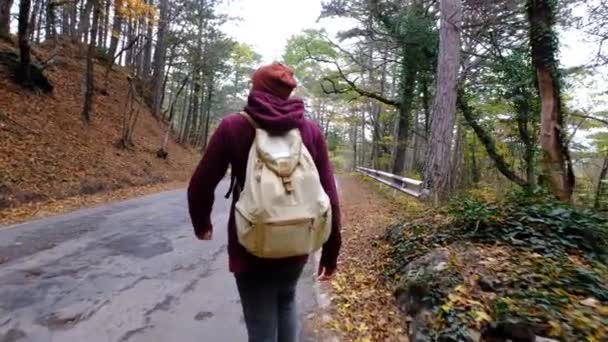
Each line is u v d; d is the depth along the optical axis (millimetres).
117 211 8195
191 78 26453
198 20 21422
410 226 5215
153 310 3441
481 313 2711
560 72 7758
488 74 12742
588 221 3854
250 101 1635
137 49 26828
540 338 2410
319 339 3096
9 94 12617
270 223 1444
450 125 8047
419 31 13000
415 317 3166
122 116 18891
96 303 3529
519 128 11906
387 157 25953
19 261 4609
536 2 7785
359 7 14797
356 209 9188
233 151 1611
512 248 3781
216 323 3240
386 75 24656
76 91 17031
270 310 1735
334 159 44250
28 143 10758
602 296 2826
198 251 5340
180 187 13891
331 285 4246
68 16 23906
